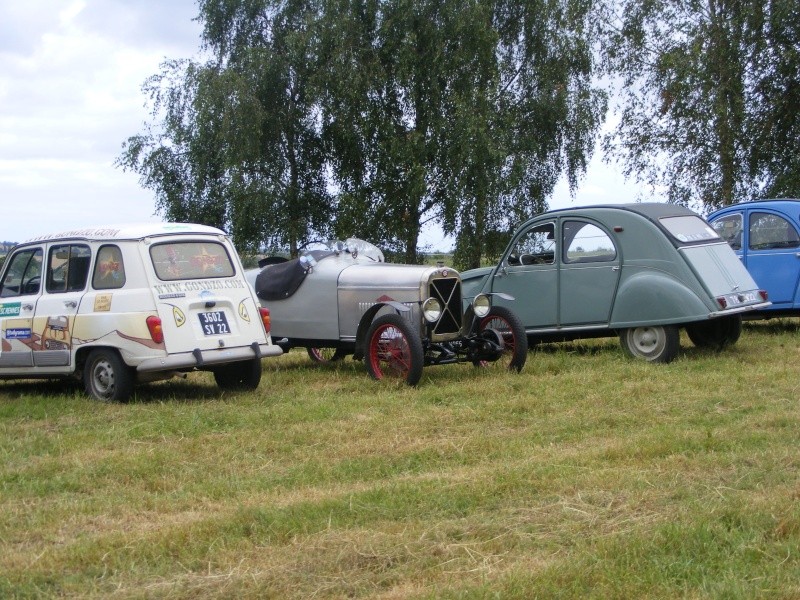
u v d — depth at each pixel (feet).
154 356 28.58
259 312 31.12
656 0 80.89
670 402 27.35
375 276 34.14
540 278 39.22
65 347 30.32
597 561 14.30
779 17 75.61
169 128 102.27
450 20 90.99
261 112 93.45
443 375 33.65
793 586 13.38
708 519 16.07
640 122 83.25
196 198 102.53
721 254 36.99
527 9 96.78
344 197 93.35
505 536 15.78
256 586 13.73
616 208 37.63
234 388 31.73
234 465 21.24
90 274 30.22
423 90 92.58
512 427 24.98
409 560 14.80
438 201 95.61
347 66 91.15
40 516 17.51
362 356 33.45
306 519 16.74
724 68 78.79
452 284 33.47
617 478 18.88
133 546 15.53
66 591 13.99
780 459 19.84
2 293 32.50
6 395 32.24
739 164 81.35
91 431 25.00
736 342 39.34
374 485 19.02
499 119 91.91
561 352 40.06
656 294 35.60
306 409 27.30
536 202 97.50
